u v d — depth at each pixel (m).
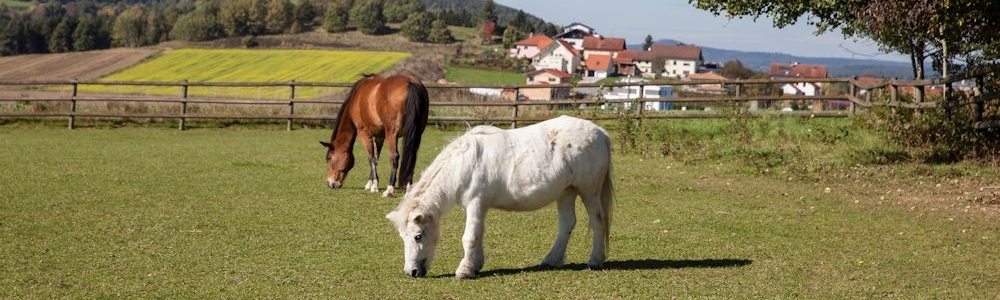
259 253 7.97
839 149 16.50
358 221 9.68
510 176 7.03
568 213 7.59
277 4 124.62
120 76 76.44
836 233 9.45
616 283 6.95
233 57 89.38
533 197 7.09
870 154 15.38
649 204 11.23
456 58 105.62
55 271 7.14
